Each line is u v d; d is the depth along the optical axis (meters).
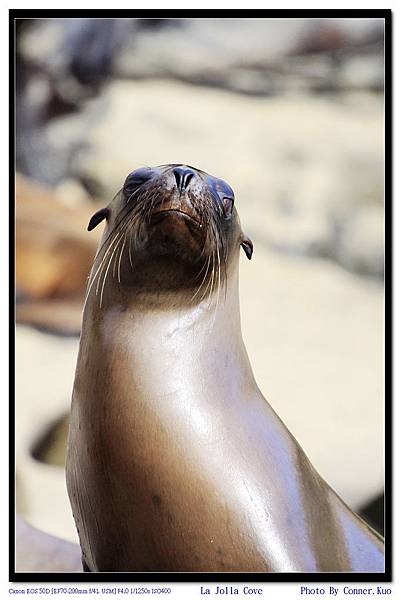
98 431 17.69
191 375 17.67
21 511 38.22
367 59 67.81
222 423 17.58
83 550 19.36
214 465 17.22
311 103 66.50
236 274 19.06
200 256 17.22
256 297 54.81
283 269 57.09
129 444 17.41
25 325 49.09
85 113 63.78
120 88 65.31
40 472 41.16
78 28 65.75
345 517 19.23
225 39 68.56
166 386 17.50
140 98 64.94
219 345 18.19
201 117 64.12
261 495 17.23
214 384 17.86
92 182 59.81
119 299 17.97
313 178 61.94
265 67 67.75
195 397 17.55
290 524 17.30
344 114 65.94
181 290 17.67
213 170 61.50
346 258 58.69
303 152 63.56
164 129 63.28
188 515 17.22
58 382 46.62
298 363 50.12
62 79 64.19
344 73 67.56
